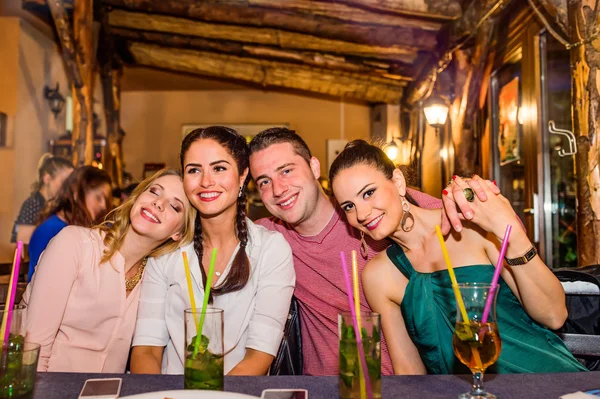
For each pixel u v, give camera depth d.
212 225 2.07
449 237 1.84
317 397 1.24
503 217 1.60
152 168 10.18
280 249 2.11
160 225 1.98
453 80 6.35
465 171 5.92
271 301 2.04
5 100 6.54
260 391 1.28
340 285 2.27
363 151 1.77
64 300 1.90
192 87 10.56
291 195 2.19
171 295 2.05
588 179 3.28
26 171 6.85
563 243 4.63
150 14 7.88
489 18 5.28
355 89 9.12
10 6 6.54
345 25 6.85
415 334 1.83
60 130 7.77
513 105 5.58
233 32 7.85
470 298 1.24
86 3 6.36
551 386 1.30
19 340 1.25
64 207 3.49
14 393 1.17
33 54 7.05
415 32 6.74
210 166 1.99
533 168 4.90
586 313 1.97
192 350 1.25
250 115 10.62
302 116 10.55
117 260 1.97
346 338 1.18
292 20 6.92
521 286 1.67
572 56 3.42
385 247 2.26
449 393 1.26
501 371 1.71
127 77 9.97
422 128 8.12
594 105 3.25
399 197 1.79
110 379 1.33
